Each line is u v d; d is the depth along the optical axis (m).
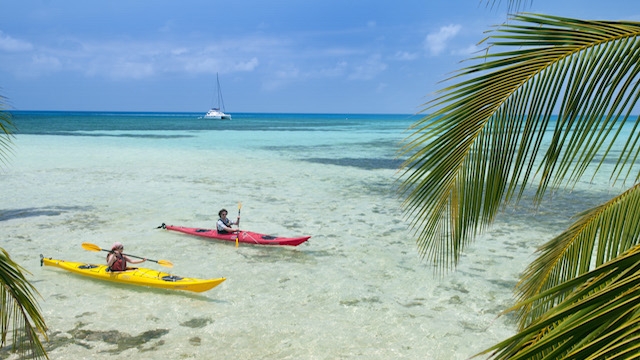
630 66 1.94
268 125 96.19
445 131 2.31
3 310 3.60
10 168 24.02
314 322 7.85
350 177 23.14
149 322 7.73
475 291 9.20
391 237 12.79
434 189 2.52
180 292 8.99
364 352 6.93
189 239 12.39
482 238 12.70
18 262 10.31
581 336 1.43
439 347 7.10
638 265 1.45
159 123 95.44
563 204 17.00
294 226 13.85
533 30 2.10
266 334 7.41
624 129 65.25
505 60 2.14
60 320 7.68
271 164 27.83
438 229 2.61
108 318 7.82
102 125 79.88
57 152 32.16
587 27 2.01
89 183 20.08
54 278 9.48
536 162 26.80
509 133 2.24
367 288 9.30
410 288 9.33
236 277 9.81
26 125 73.69
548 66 2.09
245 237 12.06
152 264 10.49
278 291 9.12
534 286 3.47
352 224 14.11
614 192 19.20
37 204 15.95
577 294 1.58
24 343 6.88
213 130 69.50
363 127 91.31
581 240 3.06
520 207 16.44
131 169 24.47
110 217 14.44
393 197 18.12
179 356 6.70
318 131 72.69
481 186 2.40
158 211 15.34
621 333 1.33
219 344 7.07
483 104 2.22
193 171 24.30
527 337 1.81
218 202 16.92
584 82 2.03
